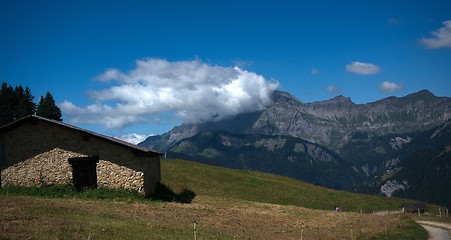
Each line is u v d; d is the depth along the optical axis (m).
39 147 47.75
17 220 26.50
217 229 32.94
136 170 47.16
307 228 39.91
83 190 46.22
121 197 45.62
